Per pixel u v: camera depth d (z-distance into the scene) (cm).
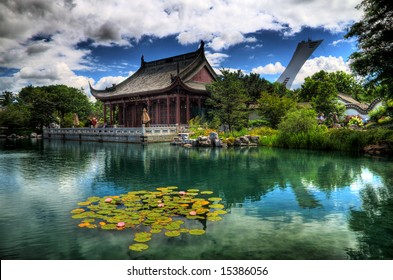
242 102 3703
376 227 675
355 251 554
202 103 5203
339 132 2433
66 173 1416
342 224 695
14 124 6488
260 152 2284
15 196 978
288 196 949
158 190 1034
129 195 917
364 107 5916
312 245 578
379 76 1873
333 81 7588
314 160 1788
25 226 691
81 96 7581
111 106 5919
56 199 934
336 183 1141
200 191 1019
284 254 540
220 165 1617
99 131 4262
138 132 3625
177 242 582
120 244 576
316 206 838
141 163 1730
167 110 4791
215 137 2884
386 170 1420
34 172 1457
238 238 606
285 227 671
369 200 902
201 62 5138
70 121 6488
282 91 4850
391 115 3116
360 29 1902
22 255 548
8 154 2403
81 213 765
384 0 1739
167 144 3325
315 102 5469
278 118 3697
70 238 614
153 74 5731
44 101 6316
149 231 630
